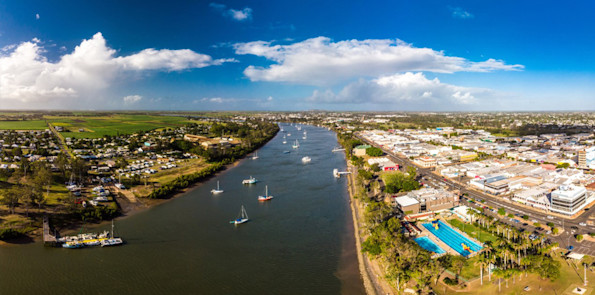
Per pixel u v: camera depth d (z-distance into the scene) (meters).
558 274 147.12
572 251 178.00
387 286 153.62
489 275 156.12
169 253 189.38
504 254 165.12
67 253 188.25
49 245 194.75
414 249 167.12
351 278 162.50
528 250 178.12
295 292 151.50
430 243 195.88
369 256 176.75
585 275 152.50
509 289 145.00
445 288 148.12
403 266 159.12
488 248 186.38
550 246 174.50
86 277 163.62
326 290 152.88
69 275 165.12
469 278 155.00
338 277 163.50
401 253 167.88
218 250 193.25
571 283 147.62
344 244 199.88
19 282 157.88
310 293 150.62
